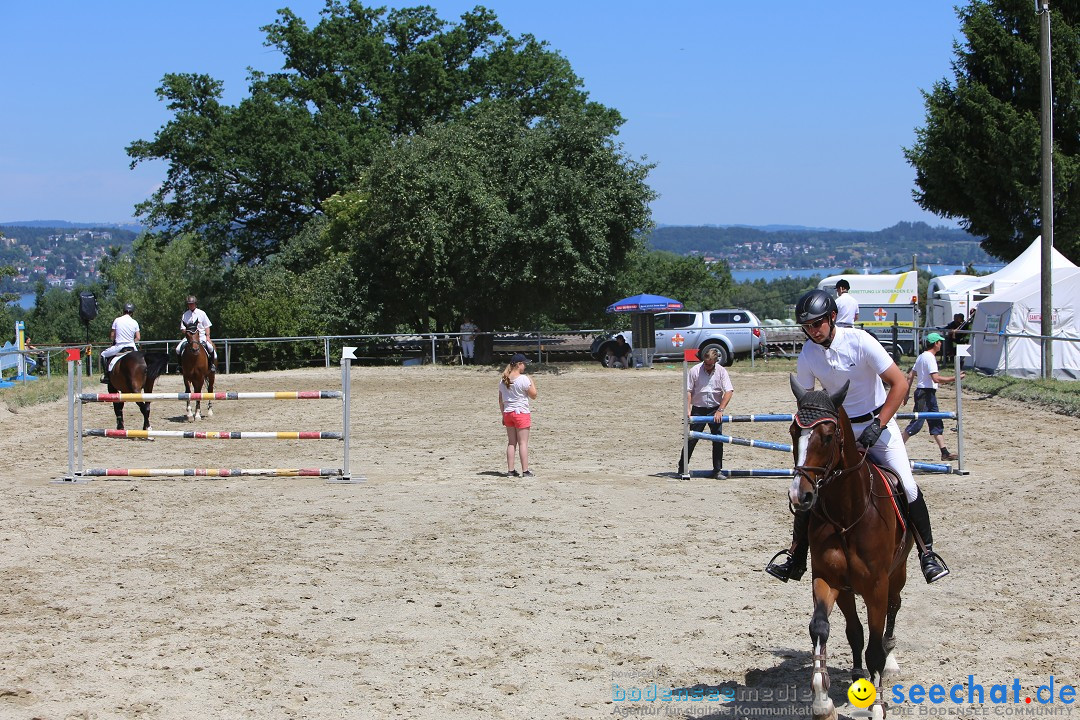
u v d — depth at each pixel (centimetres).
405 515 1196
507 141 3534
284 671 688
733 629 773
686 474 1436
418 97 4947
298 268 4356
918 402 1568
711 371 1452
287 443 1856
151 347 3559
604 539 1071
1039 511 1168
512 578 920
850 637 596
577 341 3747
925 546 647
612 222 3375
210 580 918
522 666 696
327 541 1070
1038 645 727
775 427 2053
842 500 562
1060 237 3775
